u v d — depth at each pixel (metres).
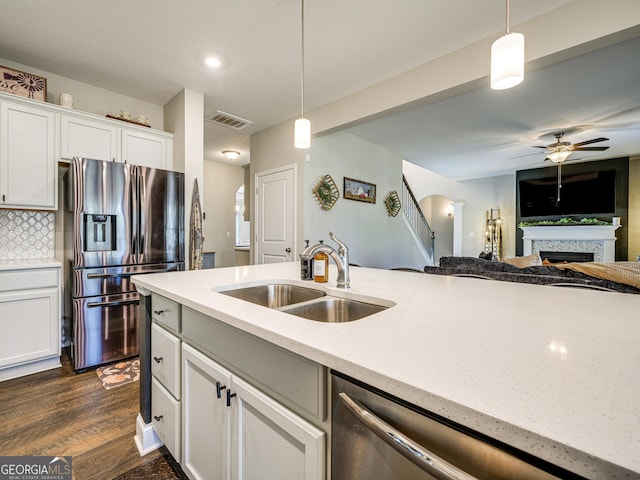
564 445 0.37
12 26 2.25
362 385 0.61
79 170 2.39
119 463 1.46
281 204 4.20
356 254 4.87
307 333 0.76
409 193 7.25
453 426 0.48
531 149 5.43
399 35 2.35
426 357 0.62
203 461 1.13
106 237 2.55
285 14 2.14
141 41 2.44
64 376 2.34
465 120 4.05
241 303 1.09
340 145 4.49
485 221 7.69
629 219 5.98
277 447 0.81
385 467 0.57
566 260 6.51
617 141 4.98
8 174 2.35
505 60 1.31
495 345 0.68
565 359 0.60
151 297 1.55
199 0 2.01
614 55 2.58
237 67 2.82
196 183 3.26
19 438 1.63
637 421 0.40
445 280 1.63
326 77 2.98
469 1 2.00
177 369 1.28
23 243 2.69
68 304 2.75
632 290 1.54
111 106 3.26
